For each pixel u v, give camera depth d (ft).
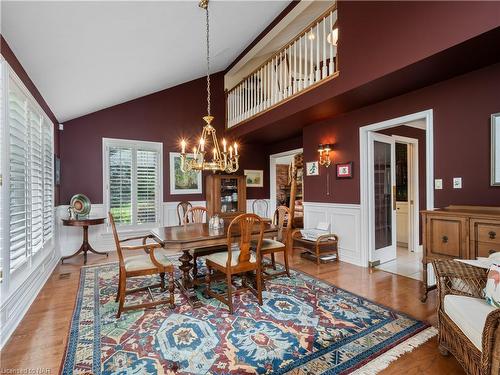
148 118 17.87
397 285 10.13
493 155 8.29
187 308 8.30
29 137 9.12
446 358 5.82
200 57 15.10
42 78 9.82
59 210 14.88
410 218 15.84
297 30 16.40
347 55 10.13
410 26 8.08
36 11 6.42
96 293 9.58
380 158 13.28
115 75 12.17
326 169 14.57
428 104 9.95
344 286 10.03
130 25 8.68
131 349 6.18
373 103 11.80
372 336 6.64
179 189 18.84
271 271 11.81
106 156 16.51
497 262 5.86
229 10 11.37
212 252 11.32
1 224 6.83
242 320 7.48
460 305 5.32
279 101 14.14
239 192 19.74
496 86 8.23
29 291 8.77
